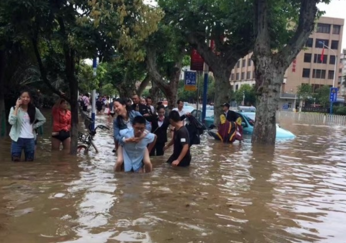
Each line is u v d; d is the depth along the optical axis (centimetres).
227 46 1828
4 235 389
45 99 2870
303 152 1188
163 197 551
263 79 1348
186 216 468
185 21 1723
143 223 435
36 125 835
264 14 1334
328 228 452
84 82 1750
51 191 563
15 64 1453
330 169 884
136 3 822
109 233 401
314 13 1330
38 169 739
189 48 2078
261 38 1344
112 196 543
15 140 809
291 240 406
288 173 806
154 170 753
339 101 6538
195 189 611
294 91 7475
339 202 578
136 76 3425
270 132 1351
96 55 849
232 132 1354
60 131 1037
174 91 2405
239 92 7269
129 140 704
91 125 1309
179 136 803
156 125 974
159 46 2083
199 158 964
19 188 578
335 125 3003
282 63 1341
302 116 4294
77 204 499
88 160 873
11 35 867
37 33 859
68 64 916
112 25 794
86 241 378
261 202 554
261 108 1356
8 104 1683
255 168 849
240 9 1558
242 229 432
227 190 618
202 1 1652
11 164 788
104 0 791
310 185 693
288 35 1753
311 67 7519
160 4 1753
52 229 409
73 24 812
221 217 473
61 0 800
